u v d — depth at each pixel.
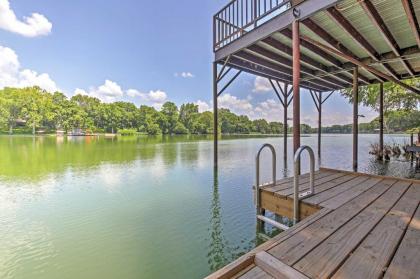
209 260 2.08
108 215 3.22
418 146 6.56
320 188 2.47
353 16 3.49
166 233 2.64
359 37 4.11
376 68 6.20
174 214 3.22
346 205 1.94
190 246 2.33
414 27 3.35
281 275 1.03
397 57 4.88
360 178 2.93
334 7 3.20
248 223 2.85
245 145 16.69
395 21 3.63
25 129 35.69
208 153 11.23
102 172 6.40
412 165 6.86
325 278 0.99
